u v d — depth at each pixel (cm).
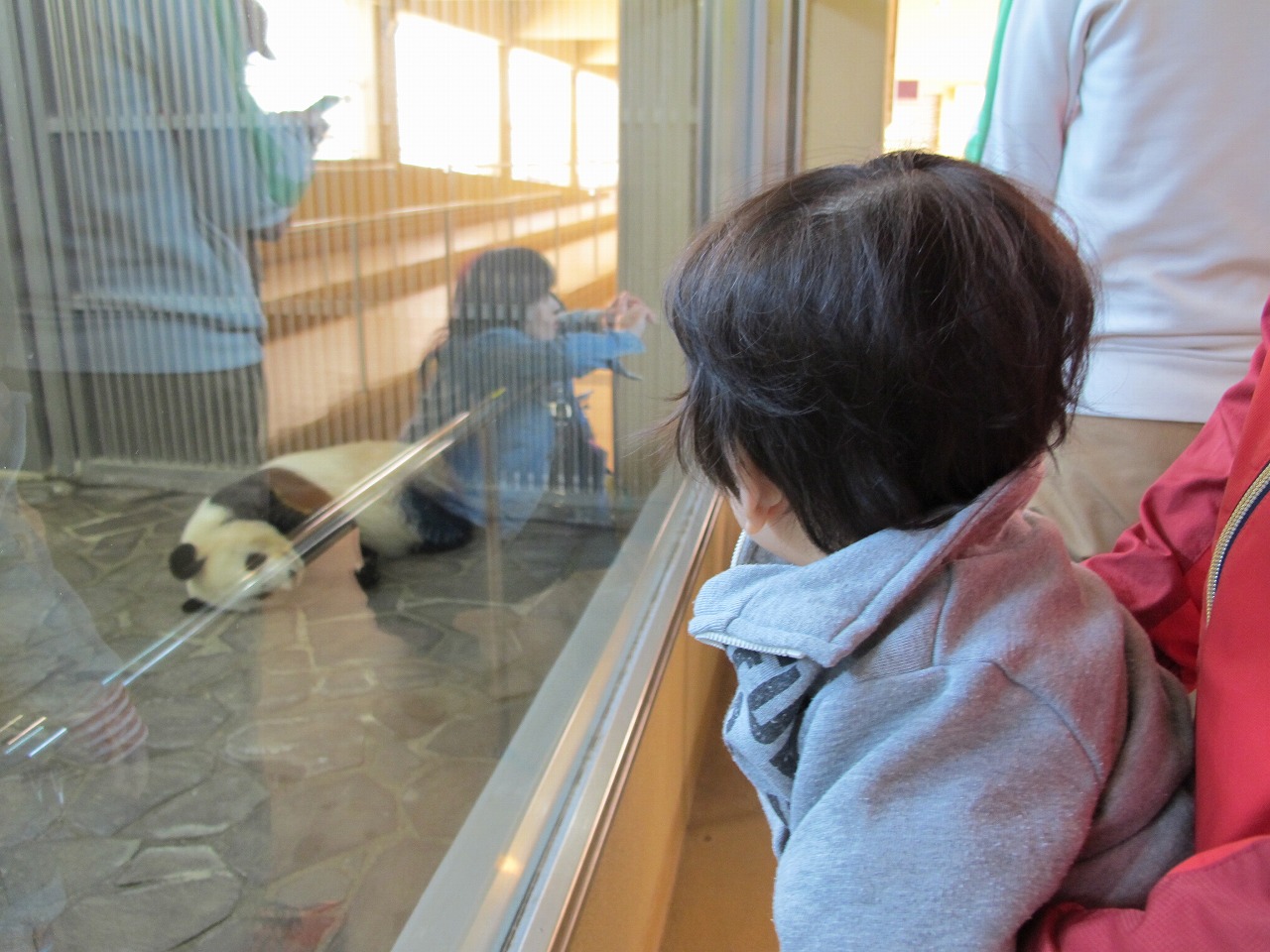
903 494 50
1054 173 120
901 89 1047
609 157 182
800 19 243
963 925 45
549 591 151
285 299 93
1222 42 101
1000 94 121
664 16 201
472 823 96
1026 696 49
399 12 108
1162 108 105
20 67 61
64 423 67
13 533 62
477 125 131
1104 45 108
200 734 81
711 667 194
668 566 160
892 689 50
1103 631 53
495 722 114
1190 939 42
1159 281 108
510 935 82
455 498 135
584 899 89
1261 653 48
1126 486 109
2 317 62
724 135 232
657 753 132
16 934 60
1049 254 50
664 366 204
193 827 78
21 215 62
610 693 120
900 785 47
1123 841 50
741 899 147
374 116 106
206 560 83
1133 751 51
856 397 48
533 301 157
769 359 49
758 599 56
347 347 106
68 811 66
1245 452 54
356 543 112
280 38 87
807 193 52
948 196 49
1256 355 68
